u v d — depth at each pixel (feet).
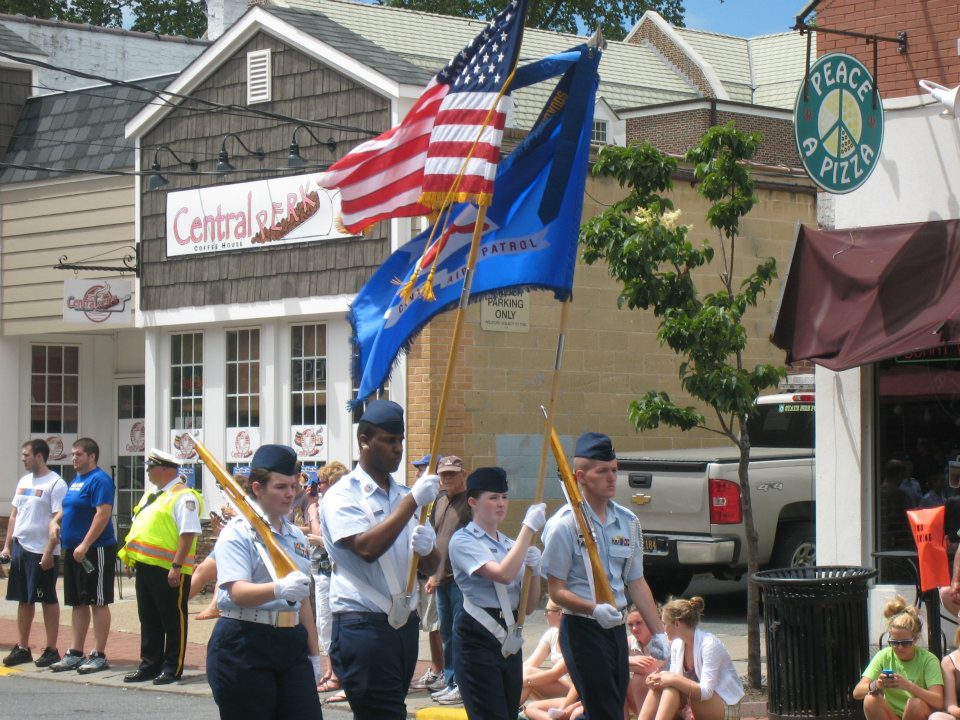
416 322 26.03
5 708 36.60
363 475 23.41
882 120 39.19
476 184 24.68
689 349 37.35
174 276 60.44
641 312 57.82
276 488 23.65
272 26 57.36
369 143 27.35
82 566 42.34
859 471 41.01
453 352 23.79
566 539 24.73
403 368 53.36
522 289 25.71
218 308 58.75
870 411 41.09
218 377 59.47
